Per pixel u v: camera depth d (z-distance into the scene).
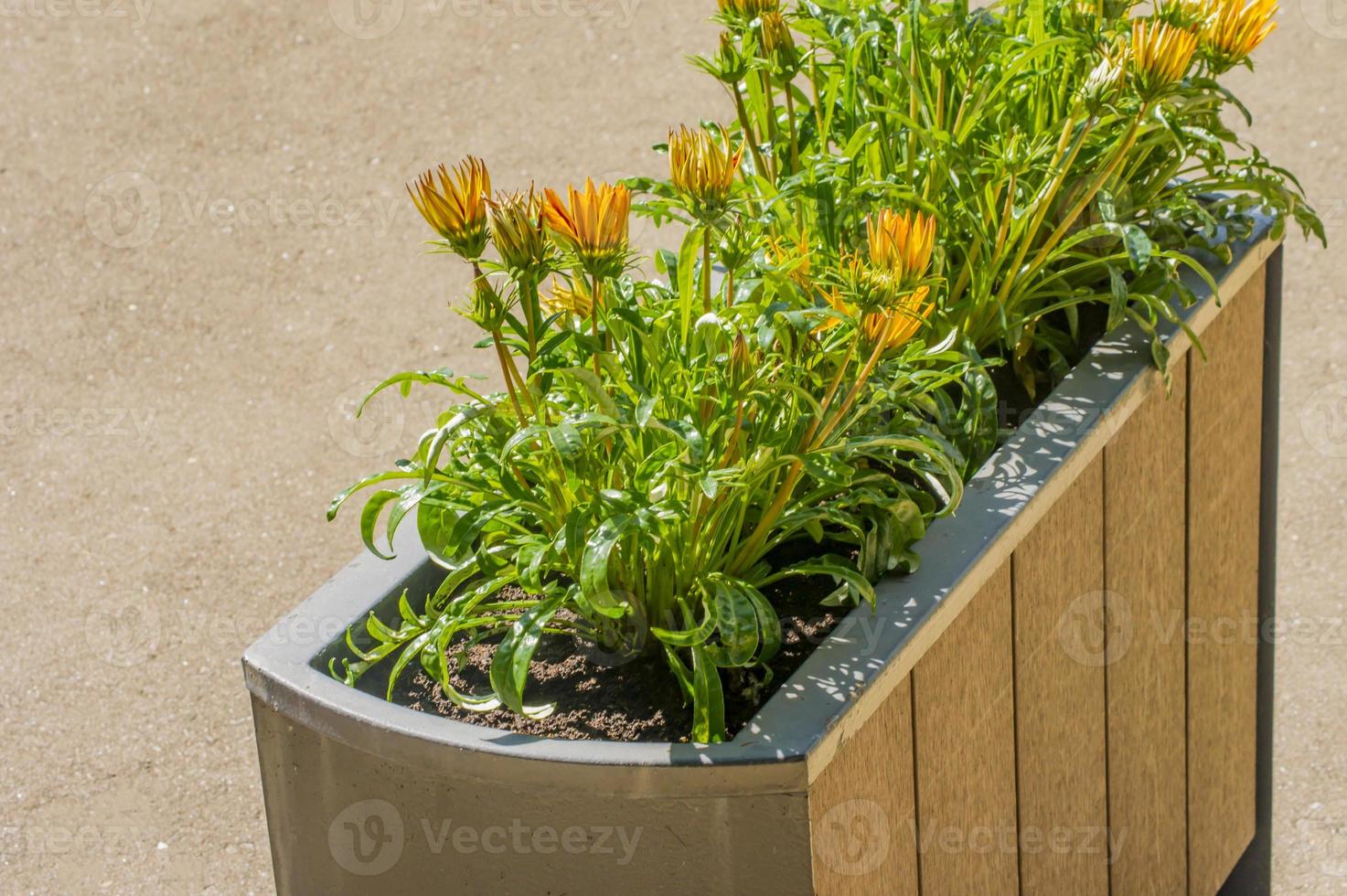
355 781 1.43
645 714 1.46
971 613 1.53
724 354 1.51
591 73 4.47
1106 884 1.93
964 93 1.88
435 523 1.56
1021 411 1.83
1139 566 1.86
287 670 1.45
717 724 1.36
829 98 1.79
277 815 1.52
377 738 1.37
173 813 2.58
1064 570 1.69
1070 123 1.73
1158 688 1.96
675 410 1.44
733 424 1.48
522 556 1.42
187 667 2.85
